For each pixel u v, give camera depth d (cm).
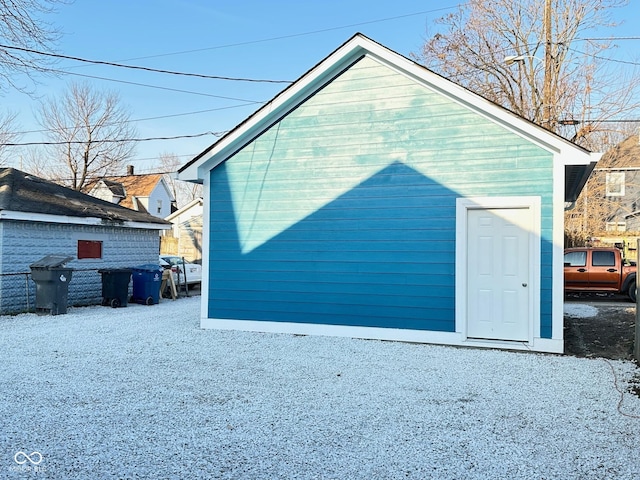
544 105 1916
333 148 856
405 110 812
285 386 548
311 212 866
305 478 335
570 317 1066
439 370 618
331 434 411
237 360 671
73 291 1273
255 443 392
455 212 779
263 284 894
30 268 1110
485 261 769
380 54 807
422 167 800
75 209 1288
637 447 386
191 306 1309
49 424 430
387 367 633
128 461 359
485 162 764
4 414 455
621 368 629
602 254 1466
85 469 346
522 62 2383
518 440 399
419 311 795
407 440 399
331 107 859
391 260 815
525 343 740
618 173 2733
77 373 601
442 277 784
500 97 2472
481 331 767
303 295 867
